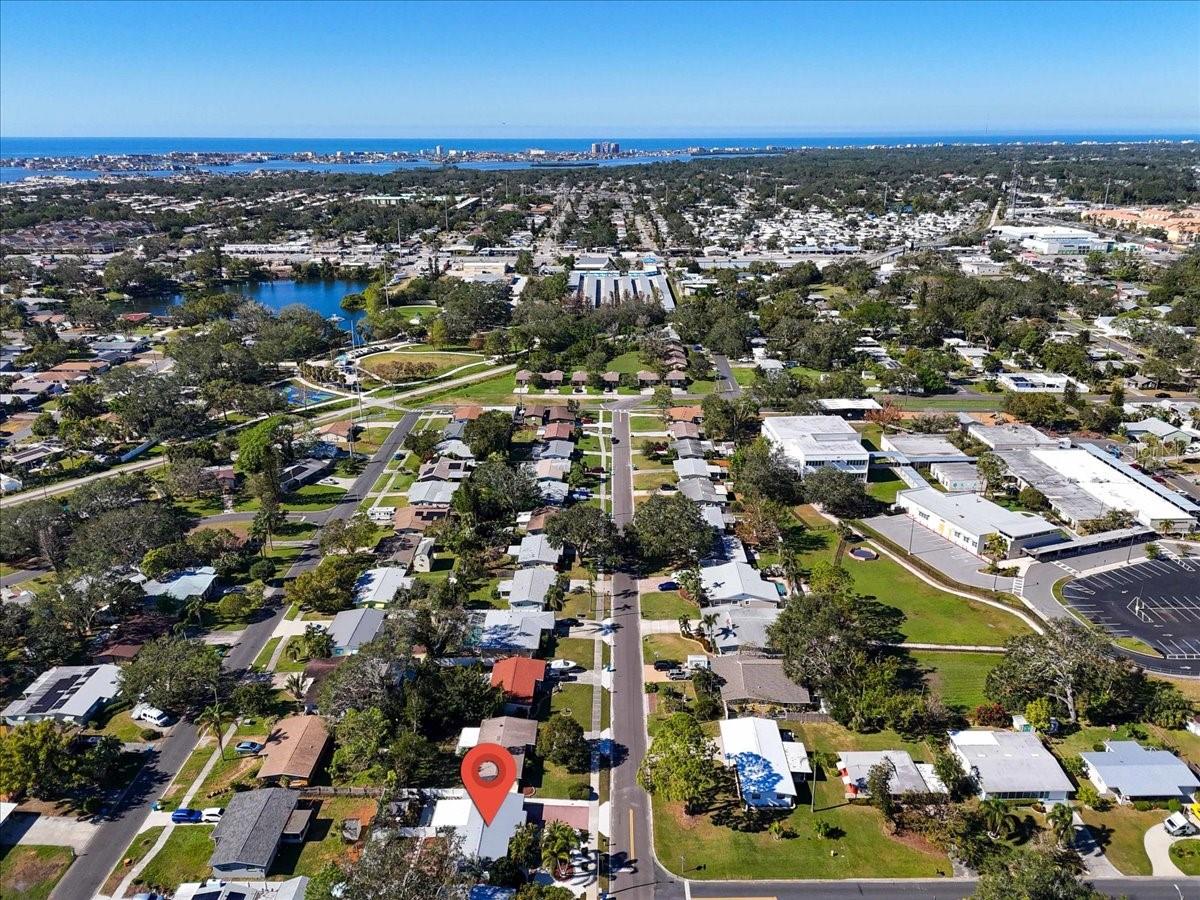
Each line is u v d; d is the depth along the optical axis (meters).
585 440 194.75
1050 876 69.44
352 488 168.62
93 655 112.94
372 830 80.00
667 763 85.31
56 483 171.25
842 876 78.69
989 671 109.25
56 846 81.69
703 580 128.25
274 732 96.31
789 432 178.88
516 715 100.31
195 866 79.19
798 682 103.38
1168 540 143.50
